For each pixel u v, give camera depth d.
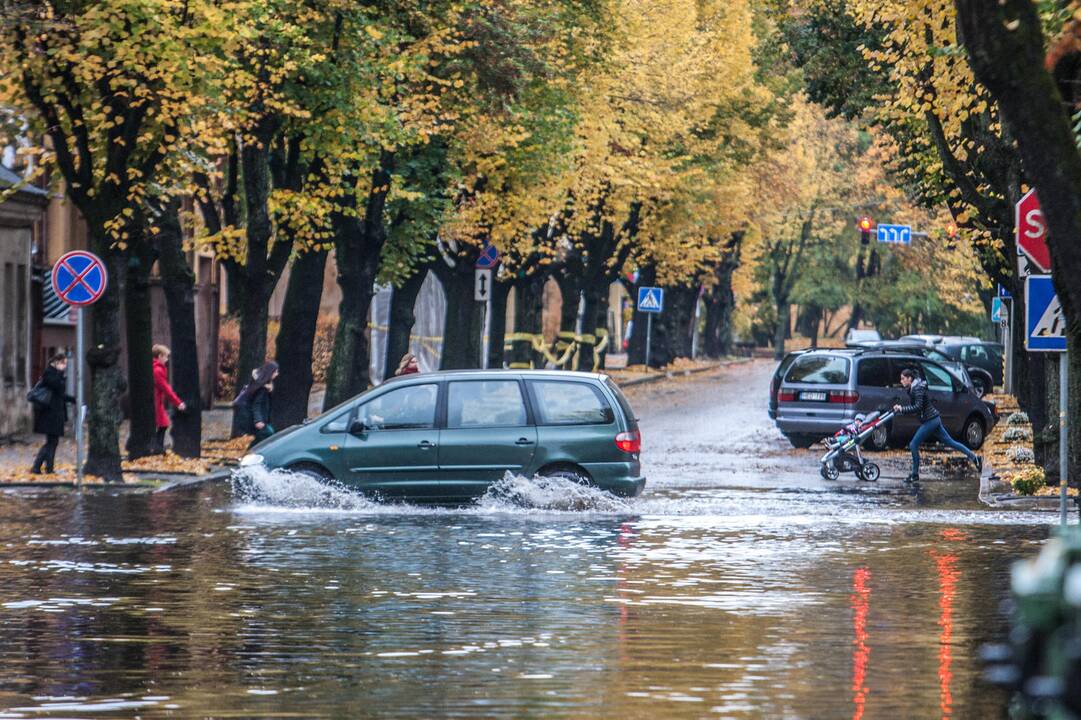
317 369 158.50
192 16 69.44
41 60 66.62
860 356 99.94
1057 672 9.66
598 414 60.34
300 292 91.25
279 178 88.56
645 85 134.38
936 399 100.75
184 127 71.69
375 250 99.06
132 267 77.25
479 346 126.69
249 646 29.06
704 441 104.56
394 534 49.97
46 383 72.12
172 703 23.52
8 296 101.94
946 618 32.69
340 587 37.44
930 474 81.88
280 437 60.34
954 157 67.12
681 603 34.91
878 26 92.94
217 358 137.25
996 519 56.50
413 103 89.50
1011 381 147.50
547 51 100.31
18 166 104.69
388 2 87.62
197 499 63.09
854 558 44.03
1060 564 9.91
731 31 160.62
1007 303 143.25
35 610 33.62
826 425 99.12
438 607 34.19
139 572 40.19
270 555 44.09
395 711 22.84
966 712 22.73
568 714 22.59
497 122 101.81
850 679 25.55
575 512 58.34
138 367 78.06
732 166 166.38
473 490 59.81
